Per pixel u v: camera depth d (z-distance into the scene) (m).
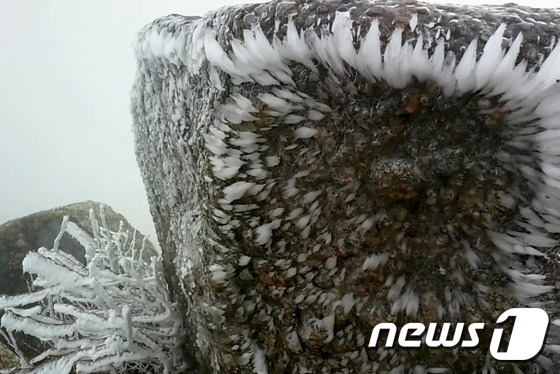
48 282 0.91
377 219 0.53
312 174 0.53
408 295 0.54
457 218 0.51
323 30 0.46
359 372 0.57
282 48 0.48
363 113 0.49
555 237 0.48
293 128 0.52
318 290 0.57
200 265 0.66
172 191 0.86
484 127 0.47
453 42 0.43
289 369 0.62
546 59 0.42
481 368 0.53
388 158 0.50
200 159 0.60
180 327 0.90
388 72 0.45
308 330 0.58
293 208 0.55
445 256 0.52
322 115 0.51
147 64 0.87
